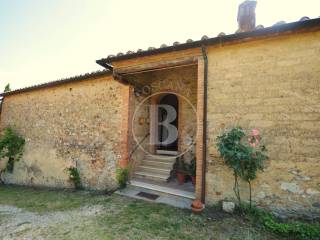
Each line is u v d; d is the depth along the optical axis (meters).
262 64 3.72
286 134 3.44
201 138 4.11
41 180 7.89
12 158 9.16
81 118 6.91
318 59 3.30
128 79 5.74
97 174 6.28
